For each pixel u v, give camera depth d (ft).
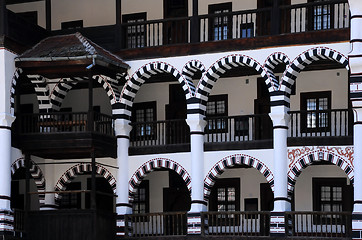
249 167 153.07
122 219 146.30
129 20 159.12
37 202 162.30
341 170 148.56
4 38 139.13
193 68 144.66
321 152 137.39
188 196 156.56
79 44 144.56
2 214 137.08
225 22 153.99
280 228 136.46
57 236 142.41
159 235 148.15
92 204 141.90
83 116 148.56
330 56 136.15
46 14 151.74
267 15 151.74
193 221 141.38
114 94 148.46
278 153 138.41
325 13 147.33
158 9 157.58
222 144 142.72
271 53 139.54
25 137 144.15
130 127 148.97
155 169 150.51
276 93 139.13
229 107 154.71
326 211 144.05
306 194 149.89
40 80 150.30
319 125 149.28
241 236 137.90
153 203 157.79
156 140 155.22
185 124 156.87
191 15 155.63
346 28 135.54
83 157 151.84
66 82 150.20
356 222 131.03
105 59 141.28
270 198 151.84
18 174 164.66
